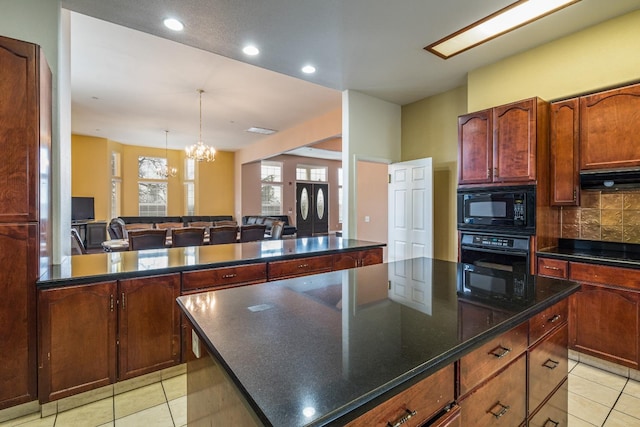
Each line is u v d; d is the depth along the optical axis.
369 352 0.91
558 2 2.38
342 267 3.28
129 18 2.60
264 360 0.86
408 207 4.47
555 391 1.50
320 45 3.03
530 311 1.25
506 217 2.95
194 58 3.90
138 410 1.99
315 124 6.51
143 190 9.72
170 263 2.42
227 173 10.42
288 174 10.75
